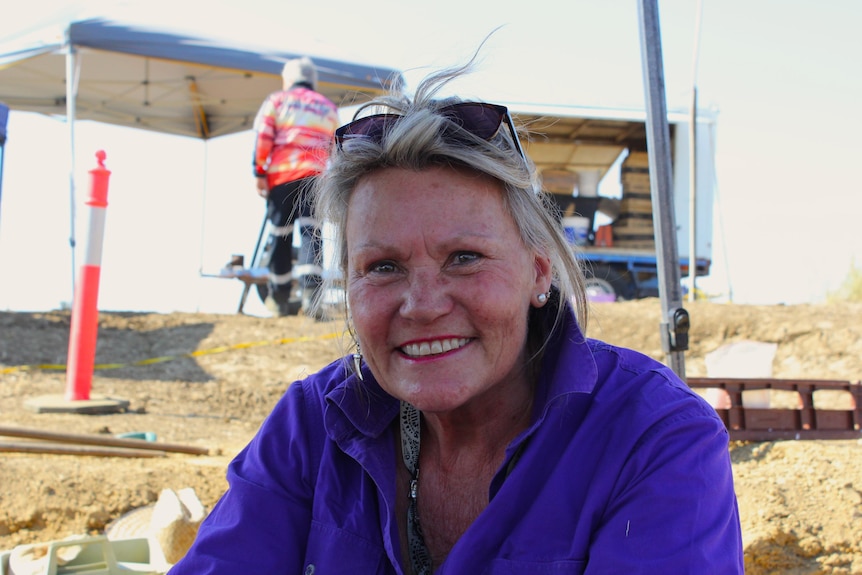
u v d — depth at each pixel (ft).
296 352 25.14
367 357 5.26
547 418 5.14
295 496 5.69
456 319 4.97
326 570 5.34
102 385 21.34
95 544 8.53
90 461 13.52
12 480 12.24
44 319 27.48
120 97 42.75
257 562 5.48
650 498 4.70
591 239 40.22
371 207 5.02
